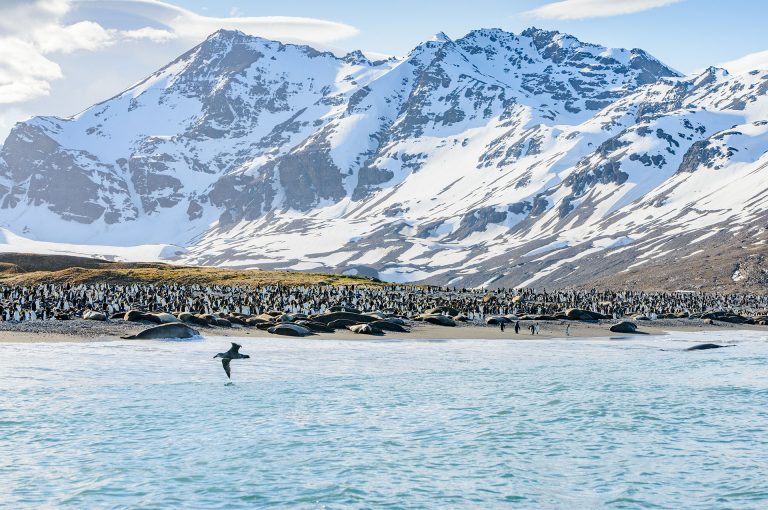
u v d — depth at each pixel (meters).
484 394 61.12
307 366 75.75
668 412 54.53
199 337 99.50
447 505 34.09
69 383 61.09
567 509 34.00
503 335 121.62
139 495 34.50
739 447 44.53
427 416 52.03
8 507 32.78
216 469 38.56
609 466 40.56
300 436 45.69
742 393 62.84
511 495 35.66
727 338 129.38
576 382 68.38
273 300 148.88
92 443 43.03
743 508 34.28
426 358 85.88
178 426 47.50
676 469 40.09
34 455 40.50
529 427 49.19
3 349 81.69
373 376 69.88
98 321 108.25
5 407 51.62
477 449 43.44
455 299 189.38
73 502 33.50
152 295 150.25
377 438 45.62
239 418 50.19
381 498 34.78
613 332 135.12
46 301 130.50
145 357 78.12
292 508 33.25
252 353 86.12
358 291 176.62
